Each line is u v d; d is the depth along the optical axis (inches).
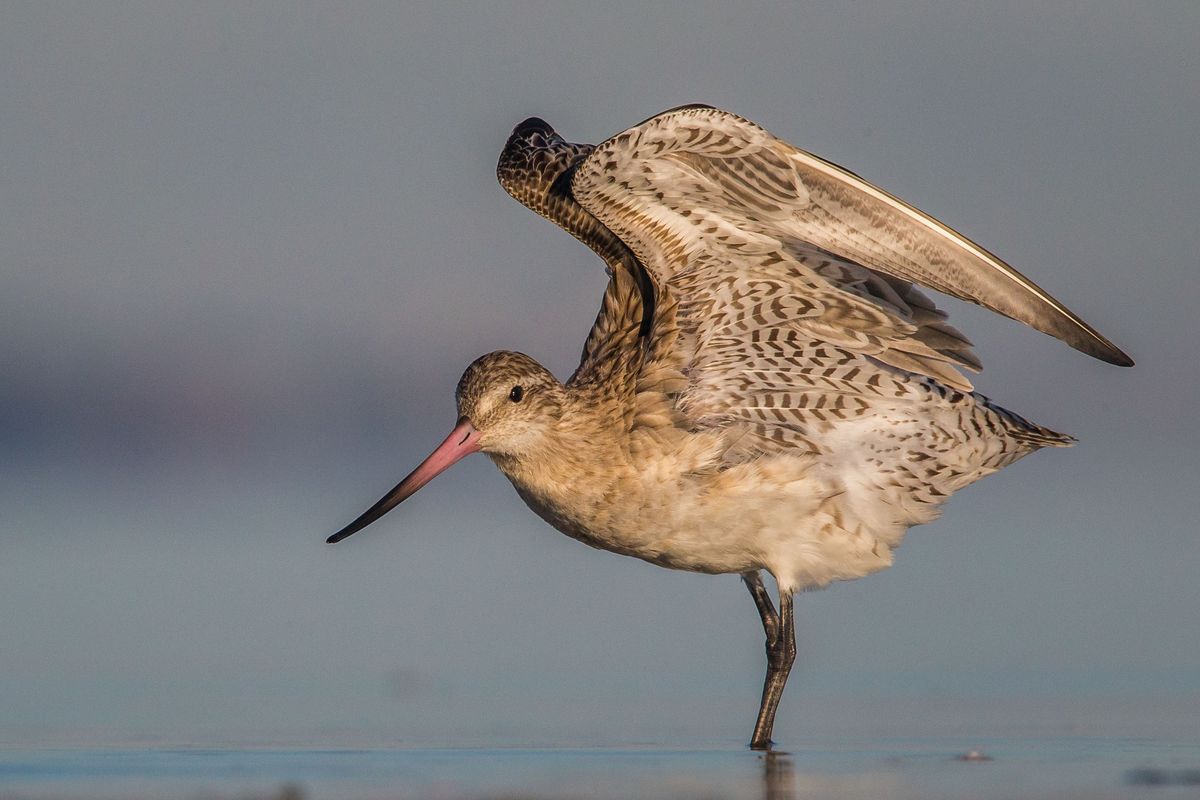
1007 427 573.6
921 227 511.2
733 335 551.5
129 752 521.7
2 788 455.5
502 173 615.8
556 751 526.0
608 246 594.6
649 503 554.9
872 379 559.8
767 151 498.9
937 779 468.4
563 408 567.8
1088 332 525.0
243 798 439.5
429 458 566.9
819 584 565.6
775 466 553.3
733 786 458.3
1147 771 480.1
